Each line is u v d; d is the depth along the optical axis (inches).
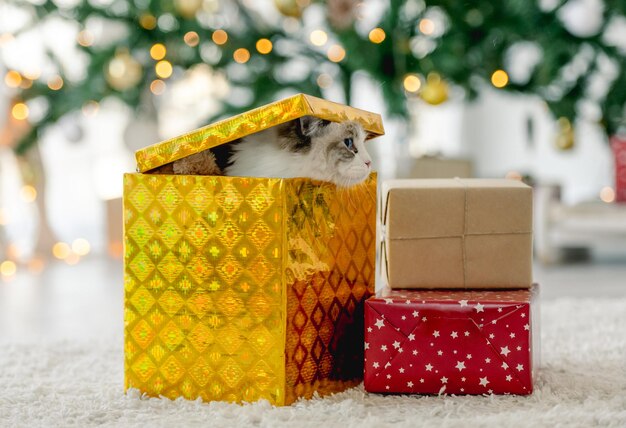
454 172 138.6
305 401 46.2
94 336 72.4
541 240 145.5
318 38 118.6
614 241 140.5
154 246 47.7
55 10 117.0
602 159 212.7
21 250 167.0
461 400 45.9
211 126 46.7
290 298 45.6
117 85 112.4
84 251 163.3
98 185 193.8
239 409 44.1
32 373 56.8
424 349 47.1
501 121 233.8
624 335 67.6
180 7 98.7
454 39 117.0
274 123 45.1
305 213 46.7
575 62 124.8
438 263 51.2
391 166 147.4
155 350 48.1
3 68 139.6
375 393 48.1
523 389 46.6
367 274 54.2
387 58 121.2
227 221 46.1
